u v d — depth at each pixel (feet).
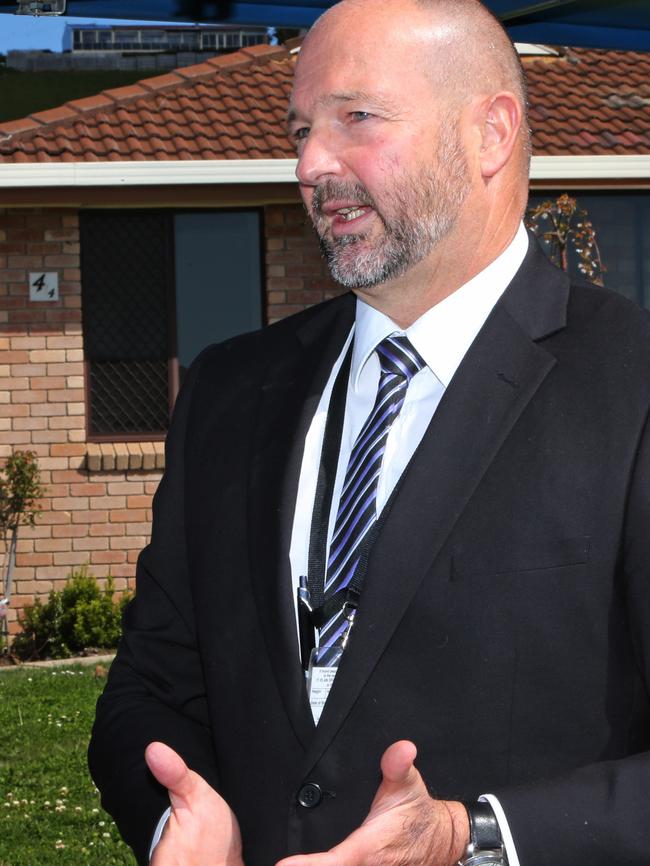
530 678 5.40
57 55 36.24
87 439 30.60
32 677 25.96
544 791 5.19
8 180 28.43
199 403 6.97
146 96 32.19
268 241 30.55
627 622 5.42
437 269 6.10
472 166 6.10
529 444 5.62
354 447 6.08
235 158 29.50
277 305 30.66
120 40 36.63
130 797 6.17
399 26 6.02
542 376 5.77
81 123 30.83
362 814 5.56
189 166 28.99
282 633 5.88
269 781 5.87
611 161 30.19
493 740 5.41
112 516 30.09
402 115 5.92
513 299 6.07
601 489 5.43
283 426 6.43
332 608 5.81
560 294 6.15
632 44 14.21
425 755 5.46
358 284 6.07
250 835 5.91
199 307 31.07
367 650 5.54
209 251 31.01
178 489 6.83
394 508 5.66
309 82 6.10
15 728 21.62
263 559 6.07
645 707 5.50
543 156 30.04
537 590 5.41
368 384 6.28
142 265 30.91
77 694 24.20
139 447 30.22
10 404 29.94
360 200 6.00
